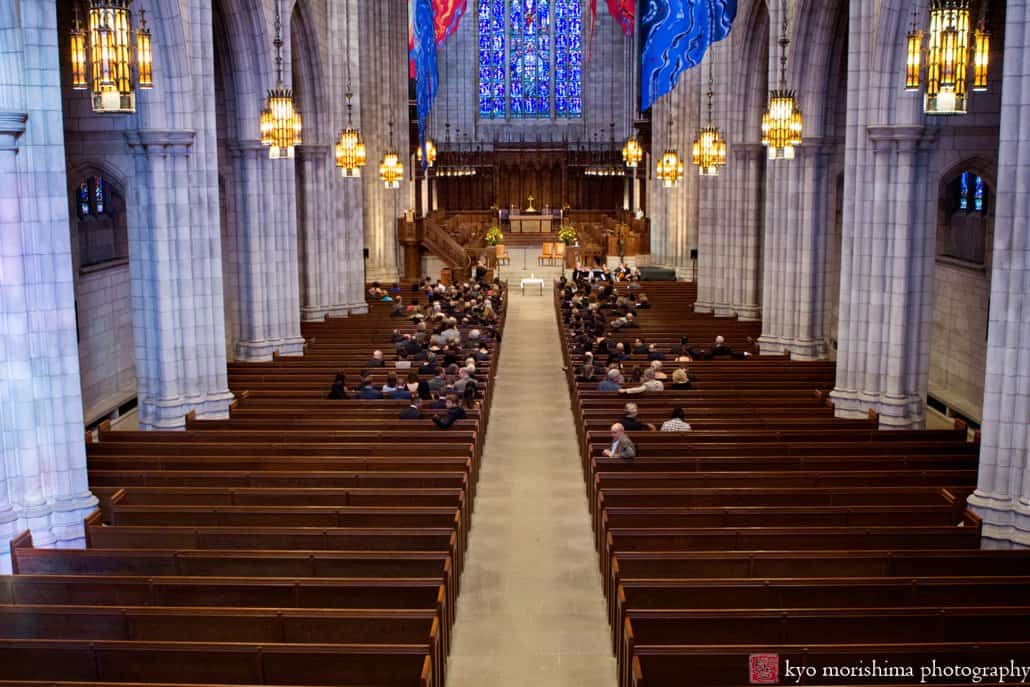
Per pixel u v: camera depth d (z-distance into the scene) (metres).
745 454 20.64
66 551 15.07
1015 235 16.86
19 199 16.45
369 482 18.95
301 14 36.16
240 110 30.73
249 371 29.75
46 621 12.66
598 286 47.53
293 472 19.03
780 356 31.91
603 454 20.70
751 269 40.19
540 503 22.28
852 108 24.81
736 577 14.93
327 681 11.73
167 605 13.82
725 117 40.81
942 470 19.09
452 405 23.28
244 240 31.55
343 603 13.79
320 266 40.06
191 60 23.73
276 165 32.06
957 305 32.38
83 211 30.61
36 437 16.91
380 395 25.33
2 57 16.05
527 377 36.12
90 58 16.23
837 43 30.78
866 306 25.23
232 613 12.59
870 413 23.83
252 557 14.89
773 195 33.12
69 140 24.41
